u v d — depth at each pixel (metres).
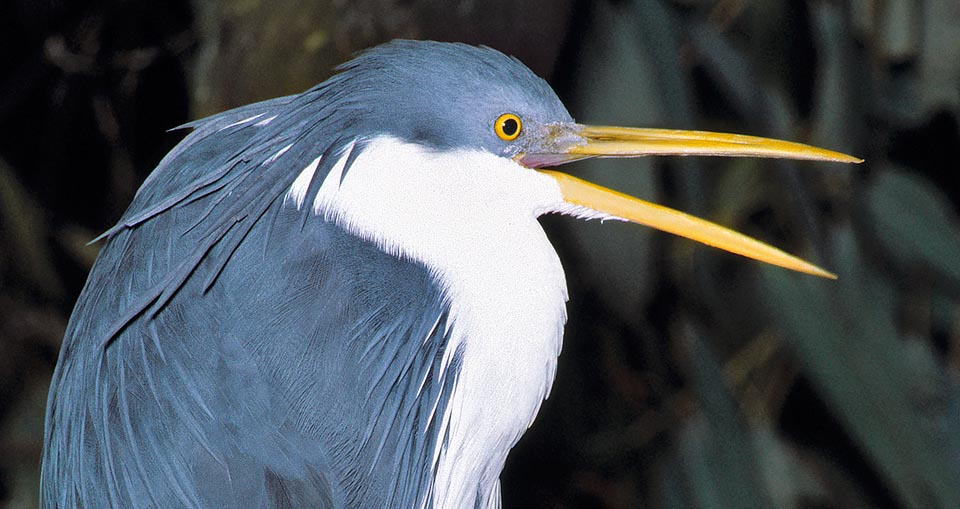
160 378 2.66
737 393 2.90
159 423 2.65
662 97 2.81
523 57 2.76
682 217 2.70
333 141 2.66
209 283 2.65
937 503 2.80
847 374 2.81
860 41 2.85
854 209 2.84
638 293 2.80
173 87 2.92
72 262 2.95
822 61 2.85
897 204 2.83
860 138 2.84
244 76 2.76
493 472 2.69
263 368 2.65
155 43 2.90
